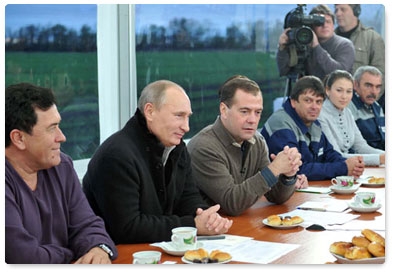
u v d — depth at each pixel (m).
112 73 3.71
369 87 4.43
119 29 3.69
